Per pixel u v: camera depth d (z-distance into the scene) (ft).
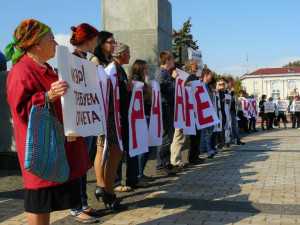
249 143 47.26
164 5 40.68
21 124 10.85
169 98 27.40
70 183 11.48
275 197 21.13
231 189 23.02
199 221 17.42
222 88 40.70
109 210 18.95
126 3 39.09
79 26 17.13
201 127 30.86
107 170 18.69
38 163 10.54
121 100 21.04
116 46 20.90
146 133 22.08
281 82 265.75
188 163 31.89
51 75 11.48
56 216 18.28
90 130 12.97
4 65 32.17
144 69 24.32
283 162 32.09
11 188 23.99
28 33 11.17
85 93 13.05
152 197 21.43
